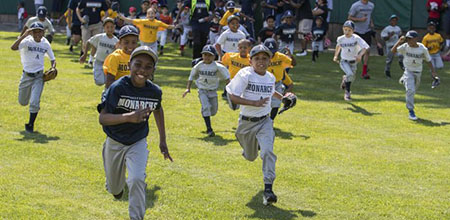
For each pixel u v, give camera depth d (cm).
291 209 1630
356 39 3262
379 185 1873
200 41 4419
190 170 1950
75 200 1630
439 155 2262
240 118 1722
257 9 5884
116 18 4741
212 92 2481
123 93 1334
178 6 5238
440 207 1691
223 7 5159
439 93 3650
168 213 1566
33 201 1600
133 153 1370
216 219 1536
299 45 5869
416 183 1909
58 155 2042
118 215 1541
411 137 2544
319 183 1861
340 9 6003
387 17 5888
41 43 2356
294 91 3500
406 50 2906
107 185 1470
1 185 1711
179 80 3681
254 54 1678
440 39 4291
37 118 2589
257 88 1689
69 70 3884
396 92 3619
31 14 7038
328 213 1609
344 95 3450
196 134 2453
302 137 2472
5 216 1482
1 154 2023
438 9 5466
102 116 1289
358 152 2262
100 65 2761
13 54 4488
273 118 2566
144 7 5000
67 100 2962
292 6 5209
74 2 4712
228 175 1912
